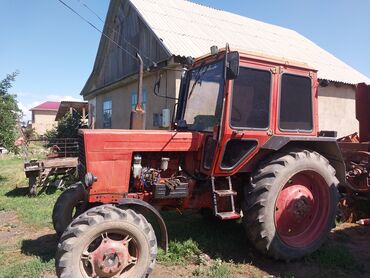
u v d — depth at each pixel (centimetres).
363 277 400
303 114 474
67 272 334
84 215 355
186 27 1155
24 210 678
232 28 1355
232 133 420
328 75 1291
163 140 427
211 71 464
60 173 871
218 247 467
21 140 1113
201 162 444
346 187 593
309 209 464
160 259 434
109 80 1500
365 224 557
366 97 651
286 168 430
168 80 973
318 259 440
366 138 653
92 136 398
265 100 445
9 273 393
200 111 471
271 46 1321
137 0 1248
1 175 1149
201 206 451
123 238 365
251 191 426
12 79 1085
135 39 1216
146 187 429
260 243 423
